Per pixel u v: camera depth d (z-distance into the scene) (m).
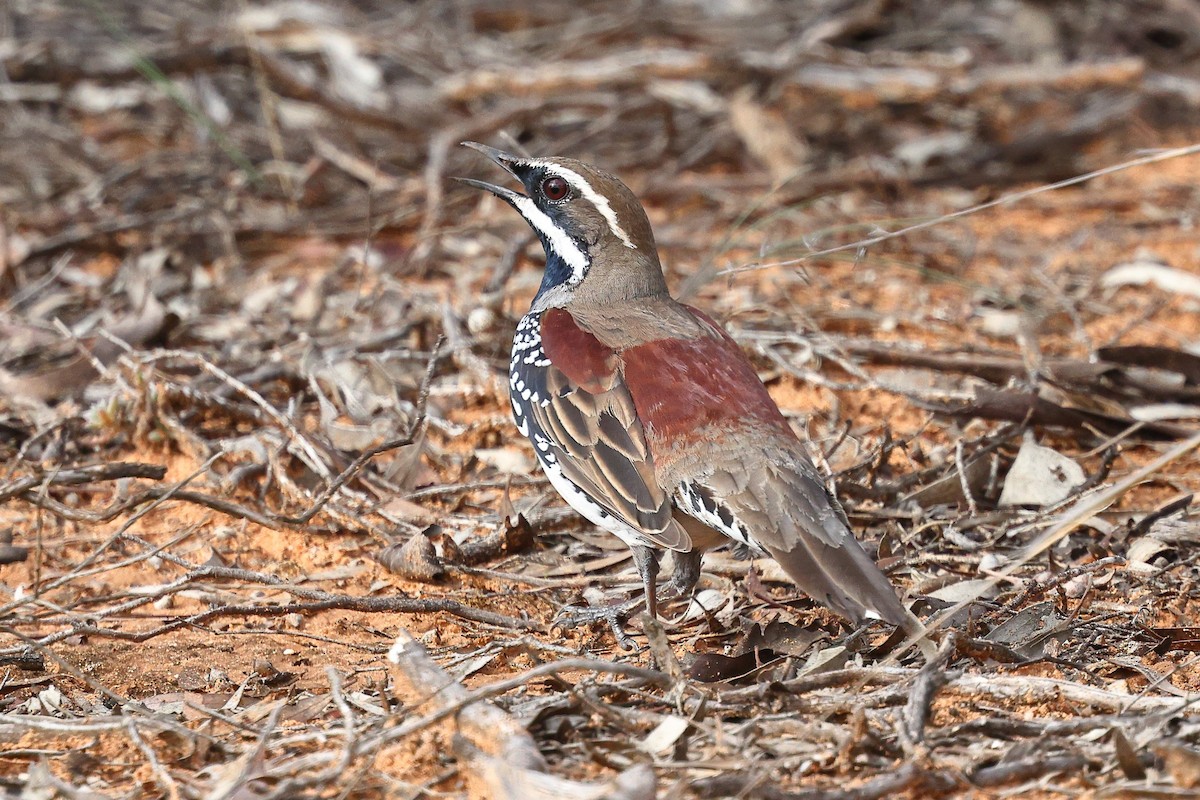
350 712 7.98
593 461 9.80
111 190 19.48
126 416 13.20
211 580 11.09
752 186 20.42
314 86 20.36
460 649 9.86
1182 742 7.75
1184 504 11.55
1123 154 21.98
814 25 23.88
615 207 11.11
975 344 15.50
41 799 7.39
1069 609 10.16
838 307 16.31
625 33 23.52
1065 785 7.52
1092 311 16.45
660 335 10.20
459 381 14.38
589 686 8.41
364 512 11.98
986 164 21.67
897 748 7.83
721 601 10.53
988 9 24.98
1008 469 12.67
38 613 10.41
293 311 16.14
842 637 9.61
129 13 23.45
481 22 24.53
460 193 19.75
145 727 8.07
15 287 17.00
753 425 9.40
